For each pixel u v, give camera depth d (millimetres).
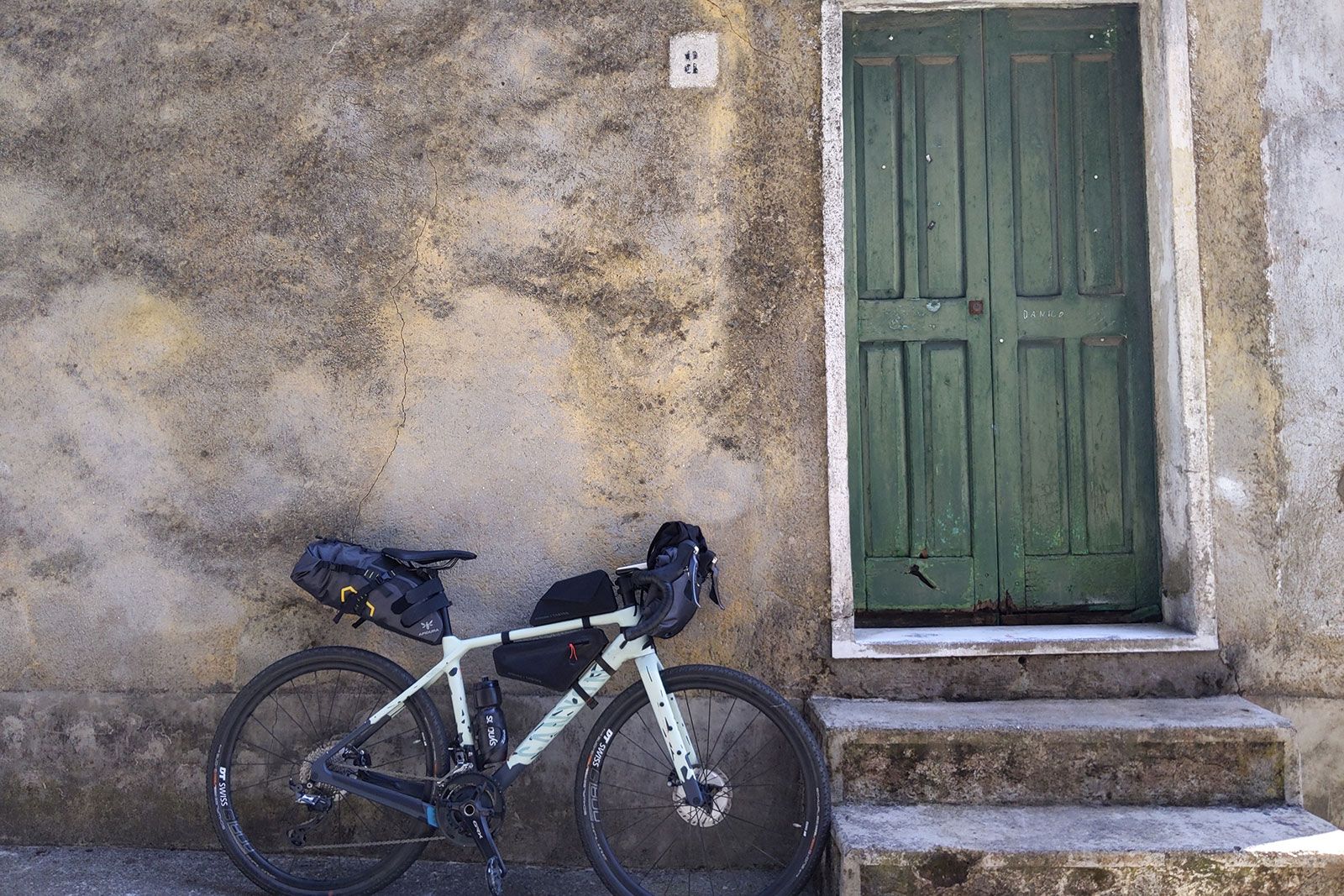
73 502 3559
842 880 2789
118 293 3566
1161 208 3500
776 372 3447
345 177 3533
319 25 3557
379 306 3521
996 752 3076
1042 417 3635
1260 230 3445
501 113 3514
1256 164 3451
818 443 3439
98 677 3531
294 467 3523
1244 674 3400
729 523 3443
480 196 3510
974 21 3639
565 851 3424
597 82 3500
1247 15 3471
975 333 3635
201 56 3572
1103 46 3635
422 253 3518
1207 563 3371
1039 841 2795
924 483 3637
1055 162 3645
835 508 3408
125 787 3506
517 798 3432
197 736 3502
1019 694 3395
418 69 3533
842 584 3396
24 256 3592
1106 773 3068
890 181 3654
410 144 3525
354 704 3469
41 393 3578
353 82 3541
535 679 3080
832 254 3434
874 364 3635
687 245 3471
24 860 3391
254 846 3311
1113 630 3475
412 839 3146
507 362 3494
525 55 3516
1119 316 3627
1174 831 2859
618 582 3195
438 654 3484
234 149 3557
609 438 3471
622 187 3486
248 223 3547
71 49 3604
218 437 3539
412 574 3201
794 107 3473
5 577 3562
